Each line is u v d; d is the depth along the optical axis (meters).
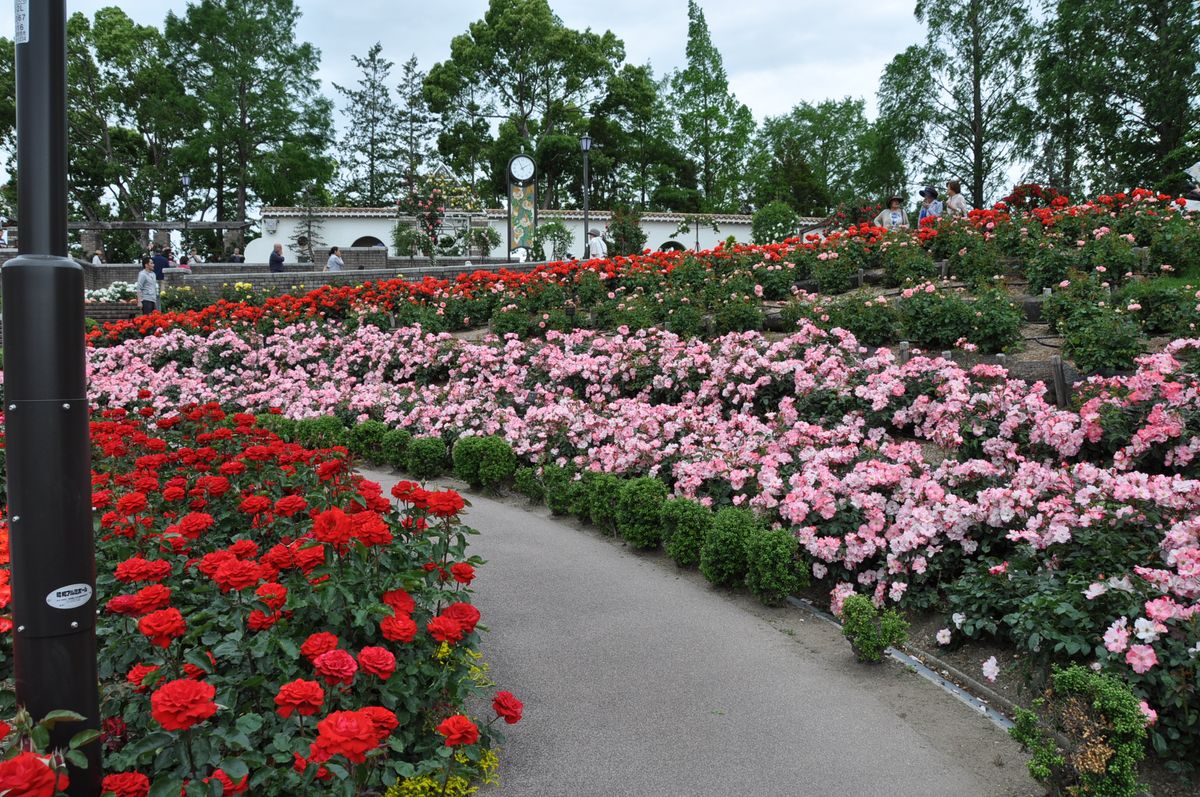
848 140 60.19
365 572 3.53
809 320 9.66
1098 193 32.78
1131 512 4.29
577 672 4.38
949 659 4.54
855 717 3.95
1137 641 3.47
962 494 5.45
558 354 10.77
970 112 37.22
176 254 40.22
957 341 8.85
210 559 3.37
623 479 7.32
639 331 10.39
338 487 4.82
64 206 2.34
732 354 9.00
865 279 13.44
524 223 26.08
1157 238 10.64
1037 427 5.97
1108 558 4.16
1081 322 7.73
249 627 3.29
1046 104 33.00
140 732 3.01
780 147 61.09
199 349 14.23
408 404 10.89
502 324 13.19
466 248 30.72
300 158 44.28
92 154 47.81
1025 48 34.84
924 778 3.42
